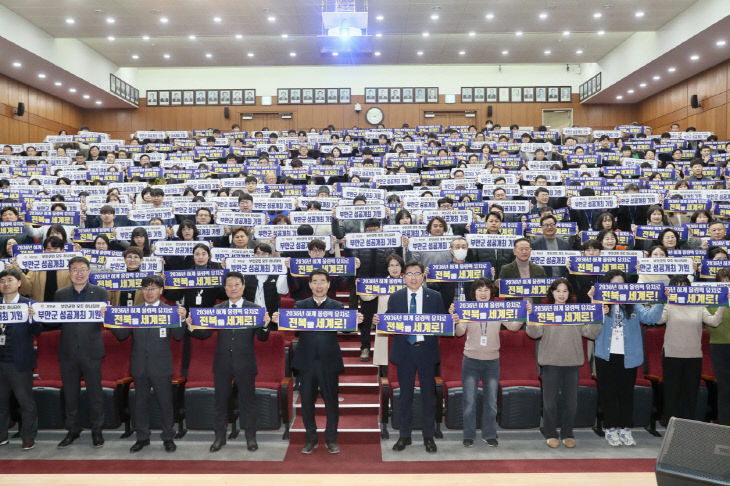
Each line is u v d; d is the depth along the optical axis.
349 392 6.45
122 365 6.10
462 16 17.38
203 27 18.27
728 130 18.58
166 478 3.09
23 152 15.39
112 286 5.93
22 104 20.52
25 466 5.05
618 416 5.49
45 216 8.35
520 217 8.96
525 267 6.33
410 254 7.18
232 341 5.37
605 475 3.10
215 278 5.85
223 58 22.52
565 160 13.40
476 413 5.77
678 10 16.70
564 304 5.20
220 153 14.84
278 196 9.28
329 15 16.12
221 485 2.99
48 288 6.68
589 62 23.66
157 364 5.39
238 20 17.66
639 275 6.48
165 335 5.46
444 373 6.06
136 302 6.15
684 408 5.52
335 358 5.36
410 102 24.94
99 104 24.69
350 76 25.03
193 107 25.27
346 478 3.04
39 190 10.54
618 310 5.52
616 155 14.14
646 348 6.17
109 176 12.36
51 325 6.40
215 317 5.22
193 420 5.75
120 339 5.35
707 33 15.93
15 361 5.40
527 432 5.89
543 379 5.54
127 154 14.79
